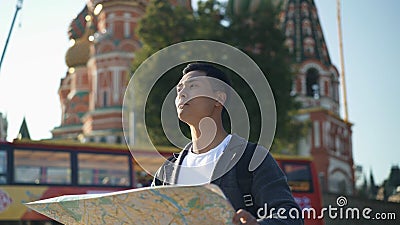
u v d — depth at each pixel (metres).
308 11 64.31
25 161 15.29
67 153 15.63
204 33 28.73
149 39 28.75
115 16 50.94
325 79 62.25
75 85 58.72
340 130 58.69
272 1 30.59
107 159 15.91
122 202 2.27
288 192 2.58
